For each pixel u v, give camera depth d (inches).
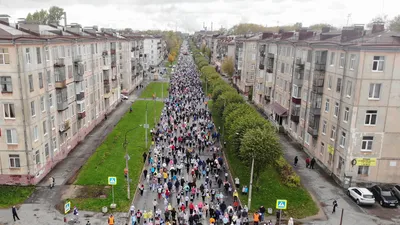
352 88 1610.5
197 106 3521.2
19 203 1456.7
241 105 2449.6
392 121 1616.6
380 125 1621.6
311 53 2105.1
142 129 2664.9
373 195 1539.1
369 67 1556.3
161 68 6948.8
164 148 2197.3
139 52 5054.1
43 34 1813.5
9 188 1584.6
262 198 1556.3
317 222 1358.3
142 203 1509.6
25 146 1584.6
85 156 2057.1
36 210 1401.3
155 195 1593.3
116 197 1535.4
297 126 2377.0
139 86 4815.5
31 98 1594.5
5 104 1540.4
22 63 1512.1
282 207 1264.8
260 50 3388.3
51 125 1838.1
